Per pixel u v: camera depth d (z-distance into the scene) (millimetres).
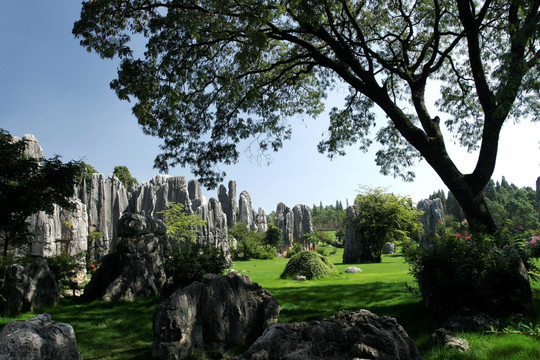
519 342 6355
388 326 4277
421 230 43875
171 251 15766
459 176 11438
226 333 8312
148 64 13586
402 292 13312
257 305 8969
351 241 41156
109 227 53281
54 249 27078
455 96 17188
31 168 16875
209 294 8430
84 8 13039
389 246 55469
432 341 6992
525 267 9102
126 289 16062
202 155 16188
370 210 40375
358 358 3766
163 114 14828
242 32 13070
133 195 60625
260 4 10953
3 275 13438
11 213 16609
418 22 15758
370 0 16062
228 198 81750
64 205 17625
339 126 18859
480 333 7188
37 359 3971
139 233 17859
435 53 13430
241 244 56812
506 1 12711
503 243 9109
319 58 13836
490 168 11367
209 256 15188
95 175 53375
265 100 17625
